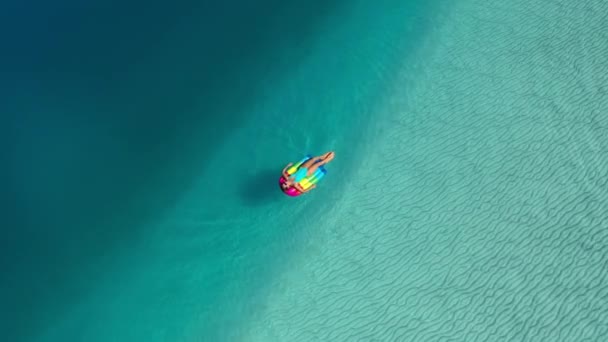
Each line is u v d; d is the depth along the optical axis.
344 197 24.36
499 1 30.09
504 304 19.78
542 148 23.70
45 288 24.09
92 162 27.50
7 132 28.61
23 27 33.59
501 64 27.34
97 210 26.03
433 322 20.00
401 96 27.48
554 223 21.36
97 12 34.31
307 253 23.12
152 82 30.34
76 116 29.19
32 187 26.81
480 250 21.39
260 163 26.42
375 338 20.11
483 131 25.02
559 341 18.47
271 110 28.31
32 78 30.78
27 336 22.94
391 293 21.09
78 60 31.64
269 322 21.66
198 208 25.55
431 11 30.80
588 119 24.08
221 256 23.94
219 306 22.61
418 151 25.12
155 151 27.67
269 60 30.48
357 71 28.98
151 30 32.97
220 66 30.66
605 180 22.03
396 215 23.25
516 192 22.67
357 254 22.52
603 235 20.50
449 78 27.55
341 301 21.39
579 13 28.16
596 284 19.41
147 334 22.42
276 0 33.41
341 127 26.84
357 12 31.66
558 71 26.19
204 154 27.28
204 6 34.00
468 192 23.19
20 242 25.33
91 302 23.58
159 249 24.64
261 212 24.81
